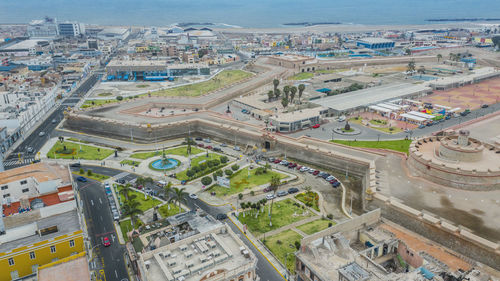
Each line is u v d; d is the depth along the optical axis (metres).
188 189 169.00
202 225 115.31
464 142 156.12
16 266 104.19
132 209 139.50
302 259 90.19
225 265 90.50
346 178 182.12
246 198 161.38
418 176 162.00
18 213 120.69
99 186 172.00
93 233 135.38
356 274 79.62
